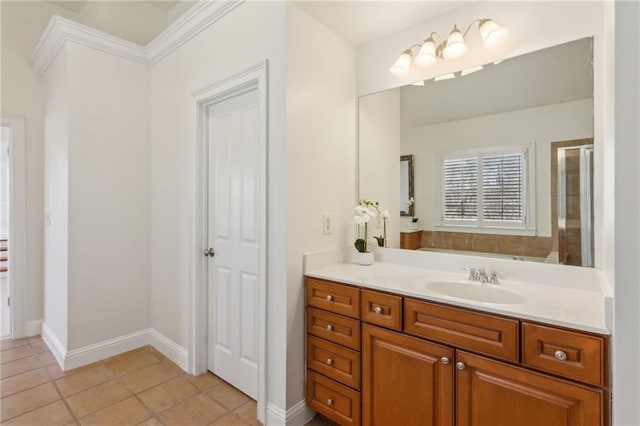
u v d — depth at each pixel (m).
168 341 2.63
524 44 1.64
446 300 1.34
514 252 1.69
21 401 2.00
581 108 1.49
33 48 2.96
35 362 2.49
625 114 0.82
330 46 2.04
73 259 2.44
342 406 1.69
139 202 2.80
